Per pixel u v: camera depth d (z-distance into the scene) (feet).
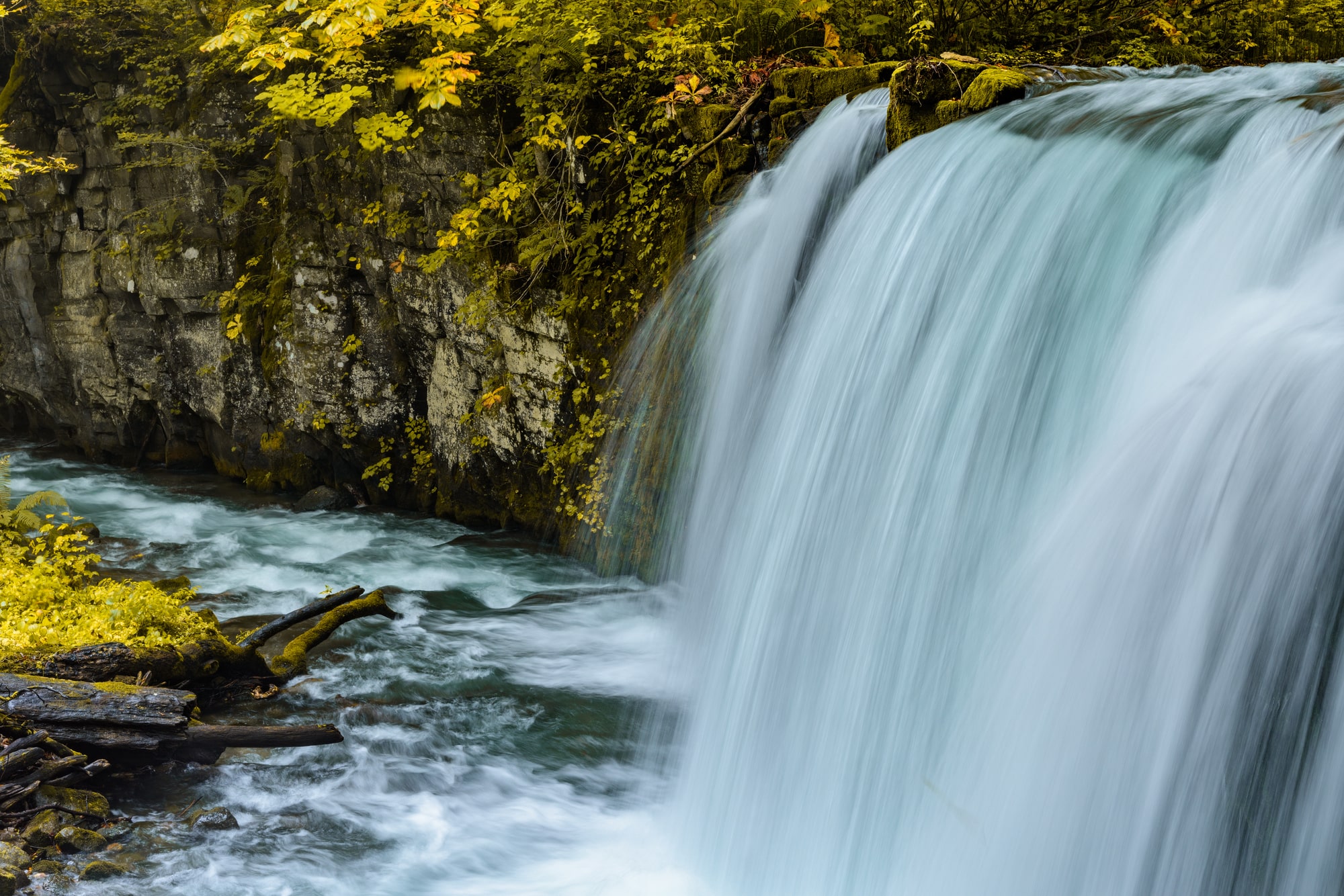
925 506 15.31
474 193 30.32
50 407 44.78
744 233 23.26
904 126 19.75
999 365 15.14
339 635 22.91
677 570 25.11
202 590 27.09
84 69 39.50
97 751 15.93
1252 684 9.78
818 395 18.29
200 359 39.37
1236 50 30.86
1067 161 15.81
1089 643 11.37
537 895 14.14
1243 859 9.71
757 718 16.66
